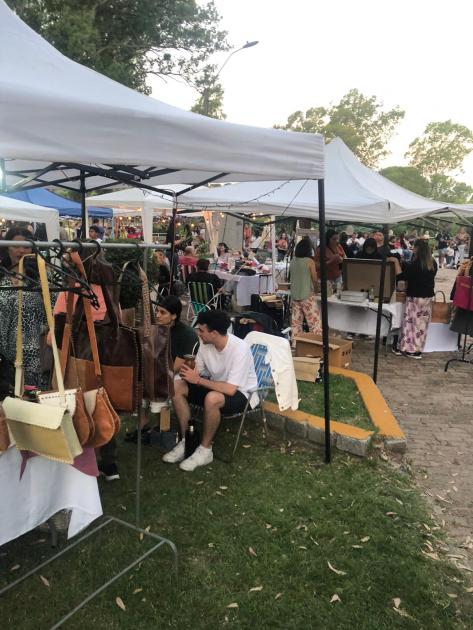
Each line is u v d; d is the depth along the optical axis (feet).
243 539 9.47
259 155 9.89
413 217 18.39
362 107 199.31
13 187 11.71
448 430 15.34
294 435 14.11
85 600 7.34
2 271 6.26
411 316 23.44
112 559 8.77
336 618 7.65
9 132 6.82
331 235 26.91
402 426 15.57
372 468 12.44
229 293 32.37
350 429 13.61
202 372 12.98
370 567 8.82
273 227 33.17
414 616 7.75
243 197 22.39
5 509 6.49
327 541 9.52
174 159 8.61
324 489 11.30
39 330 10.65
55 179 17.80
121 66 58.08
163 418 9.80
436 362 23.11
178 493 10.96
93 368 7.61
